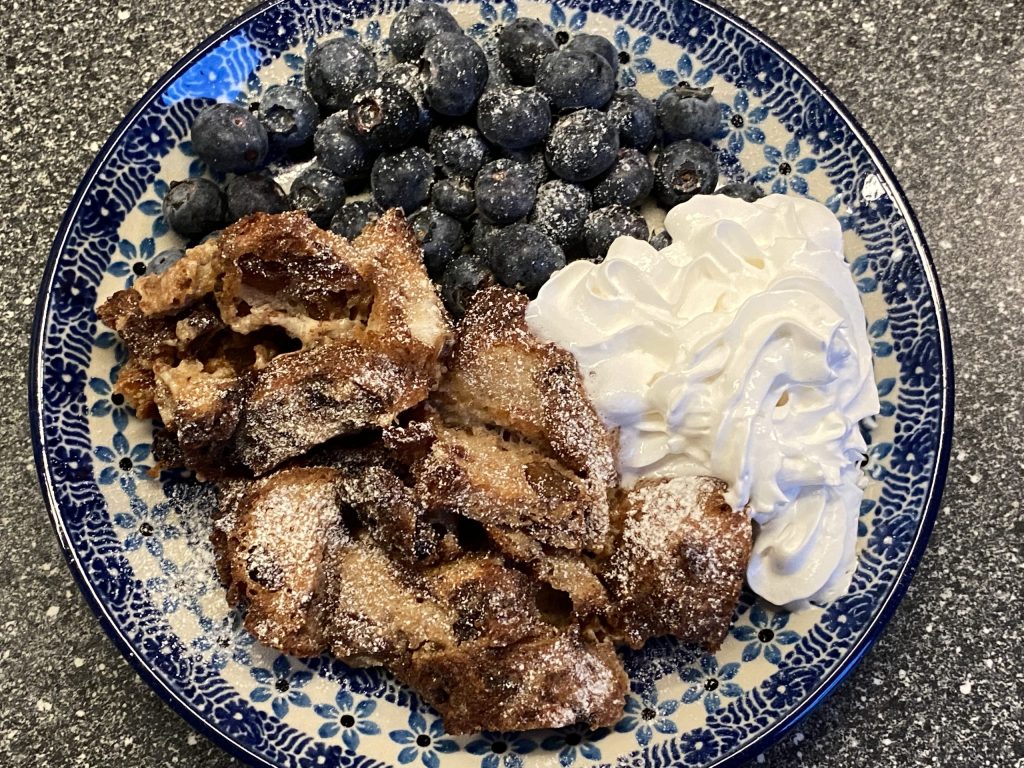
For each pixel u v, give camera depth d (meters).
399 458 0.25
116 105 0.30
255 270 0.25
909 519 0.26
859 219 0.28
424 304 0.25
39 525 0.29
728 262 0.26
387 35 0.29
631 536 0.25
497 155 0.28
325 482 0.25
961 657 0.28
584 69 0.27
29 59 0.31
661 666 0.26
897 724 0.28
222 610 0.26
